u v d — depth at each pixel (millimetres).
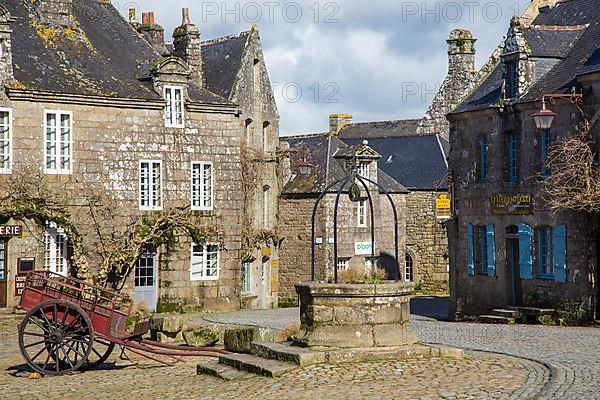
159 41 40406
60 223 31984
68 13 34875
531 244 29625
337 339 16922
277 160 42250
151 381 17594
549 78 30047
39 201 31625
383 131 58438
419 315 35312
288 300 45781
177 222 34406
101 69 34281
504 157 30938
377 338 16953
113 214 33250
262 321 29312
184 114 34938
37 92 31641
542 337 22188
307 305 17297
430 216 50500
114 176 33375
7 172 31328
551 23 33781
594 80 27156
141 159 33938
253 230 39312
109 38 35969
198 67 39062
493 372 15766
